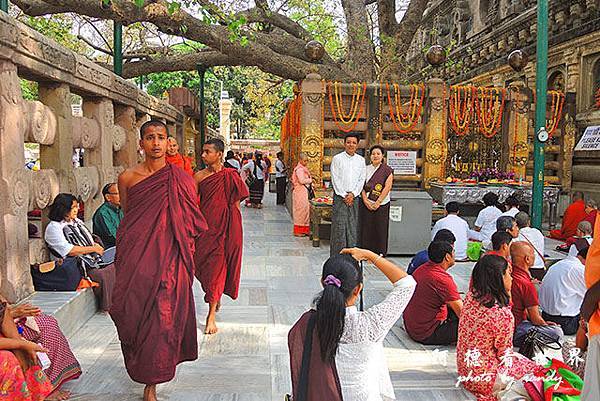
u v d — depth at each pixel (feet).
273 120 135.64
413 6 45.19
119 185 13.51
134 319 12.16
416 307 16.70
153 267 12.26
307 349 8.66
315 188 35.99
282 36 45.06
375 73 47.93
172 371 12.41
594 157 38.93
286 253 30.58
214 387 13.71
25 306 12.43
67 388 13.47
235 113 136.05
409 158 37.04
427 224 29.60
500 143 40.16
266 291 22.62
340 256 9.27
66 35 48.70
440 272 16.44
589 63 39.63
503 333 12.99
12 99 15.88
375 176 26.25
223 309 20.11
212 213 17.46
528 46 45.50
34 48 17.47
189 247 12.80
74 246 18.01
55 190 19.86
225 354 15.81
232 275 17.97
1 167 15.51
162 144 13.30
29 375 11.46
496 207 32.19
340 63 53.78
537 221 30.76
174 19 31.27
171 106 47.26
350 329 8.79
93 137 25.72
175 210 12.70
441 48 39.75
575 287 17.28
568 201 41.06
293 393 8.68
